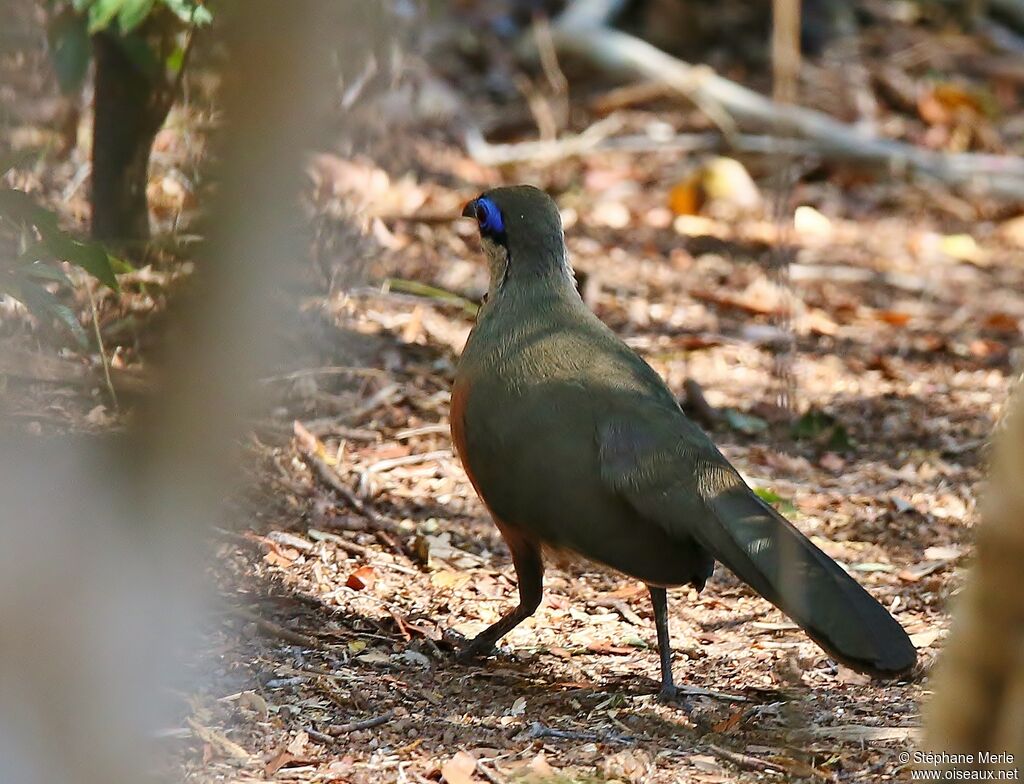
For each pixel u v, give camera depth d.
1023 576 5.14
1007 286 18.67
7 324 11.51
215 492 3.16
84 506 3.34
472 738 7.80
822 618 7.50
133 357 11.46
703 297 17.08
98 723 3.41
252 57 2.84
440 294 15.72
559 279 9.36
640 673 9.08
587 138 21.84
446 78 23.05
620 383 8.59
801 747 7.58
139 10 10.92
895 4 26.02
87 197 14.48
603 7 24.17
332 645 9.08
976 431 13.98
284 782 7.14
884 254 19.45
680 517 8.07
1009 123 23.73
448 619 9.78
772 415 14.09
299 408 12.50
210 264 2.93
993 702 5.30
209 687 8.13
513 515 8.61
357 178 14.55
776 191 5.27
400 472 12.08
